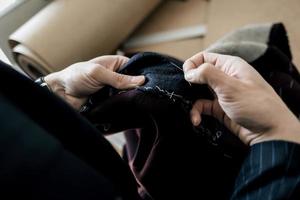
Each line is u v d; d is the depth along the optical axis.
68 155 0.23
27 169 0.20
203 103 0.45
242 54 0.57
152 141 0.47
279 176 0.35
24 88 0.24
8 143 0.20
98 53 0.80
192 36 0.93
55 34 0.73
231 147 0.45
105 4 0.80
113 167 0.28
